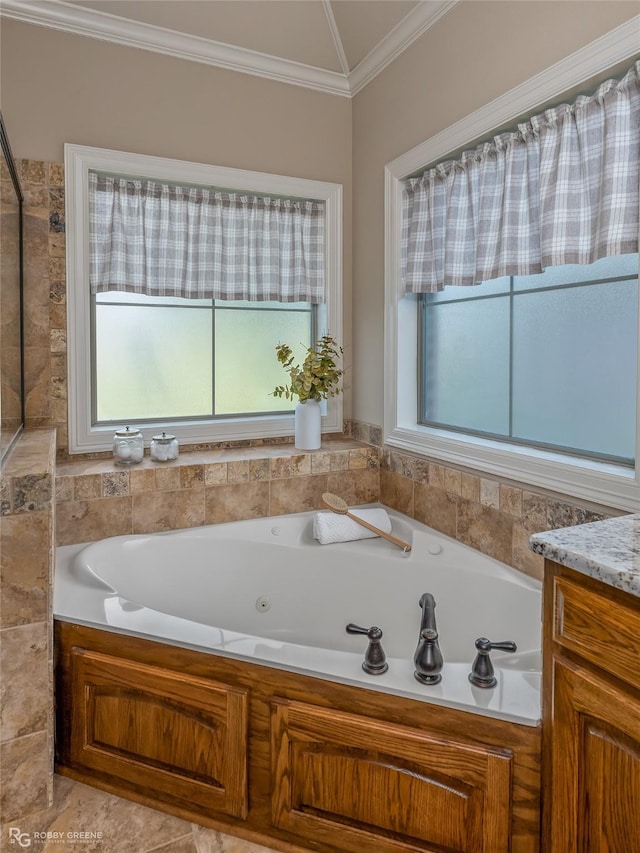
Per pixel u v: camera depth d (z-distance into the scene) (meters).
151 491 2.33
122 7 2.34
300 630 2.38
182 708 1.52
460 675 1.34
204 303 2.84
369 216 2.81
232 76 2.68
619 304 1.71
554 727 1.13
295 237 2.90
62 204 2.38
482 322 2.28
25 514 1.51
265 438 2.87
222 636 1.54
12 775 1.54
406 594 2.20
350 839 1.36
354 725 1.33
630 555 1.03
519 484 1.96
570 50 1.67
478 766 1.22
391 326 2.63
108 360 2.64
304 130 2.85
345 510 2.38
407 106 2.46
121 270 2.54
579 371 1.85
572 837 1.09
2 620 1.50
